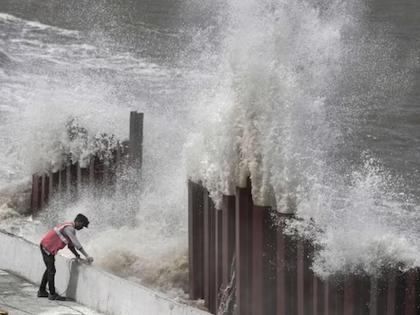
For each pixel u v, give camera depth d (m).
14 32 123.19
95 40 124.12
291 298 31.27
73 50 117.06
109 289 37.31
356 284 28.47
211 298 36.00
